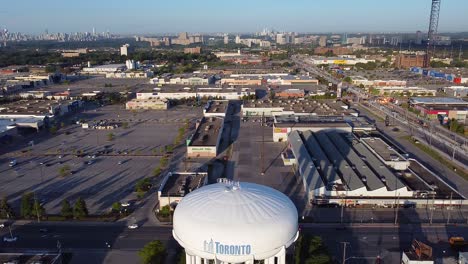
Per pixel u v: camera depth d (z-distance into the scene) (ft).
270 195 133.90
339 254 191.83
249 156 340.80
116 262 188.14
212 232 118.11
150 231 216.54
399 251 195.00
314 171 271.28
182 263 172.14
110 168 316.40
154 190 271.28
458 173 298.56
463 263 176.86
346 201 241.55
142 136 412.36
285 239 123.13
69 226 222.89
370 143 344.08
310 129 384.06
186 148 366.84
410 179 271.28
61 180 291.79
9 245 203.72
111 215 234.17
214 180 285.02
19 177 297.94
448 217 229.25
